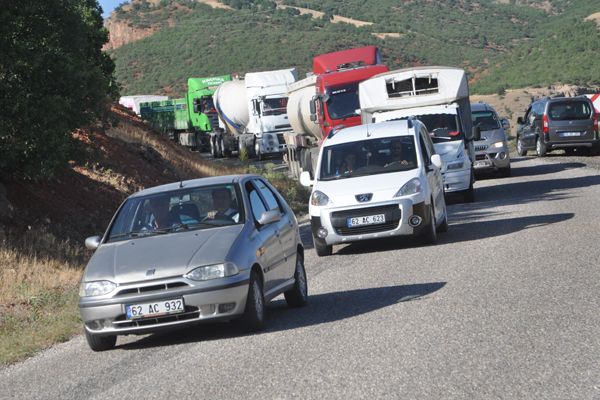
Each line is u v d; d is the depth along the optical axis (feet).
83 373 41.16
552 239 69.87
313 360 38.17
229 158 269.85
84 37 93.35
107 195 111.75
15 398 37.63
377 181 75.31
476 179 144.36
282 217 53.83
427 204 74.13
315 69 171.42
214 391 34.71
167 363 40.98
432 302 49.11
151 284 43.93
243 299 44.80
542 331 39.70
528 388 31.27
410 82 121.70
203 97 286.25
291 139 182.80
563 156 174.60
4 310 63.41
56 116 84.58
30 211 92.68
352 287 58.23
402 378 33.86
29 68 83.92
